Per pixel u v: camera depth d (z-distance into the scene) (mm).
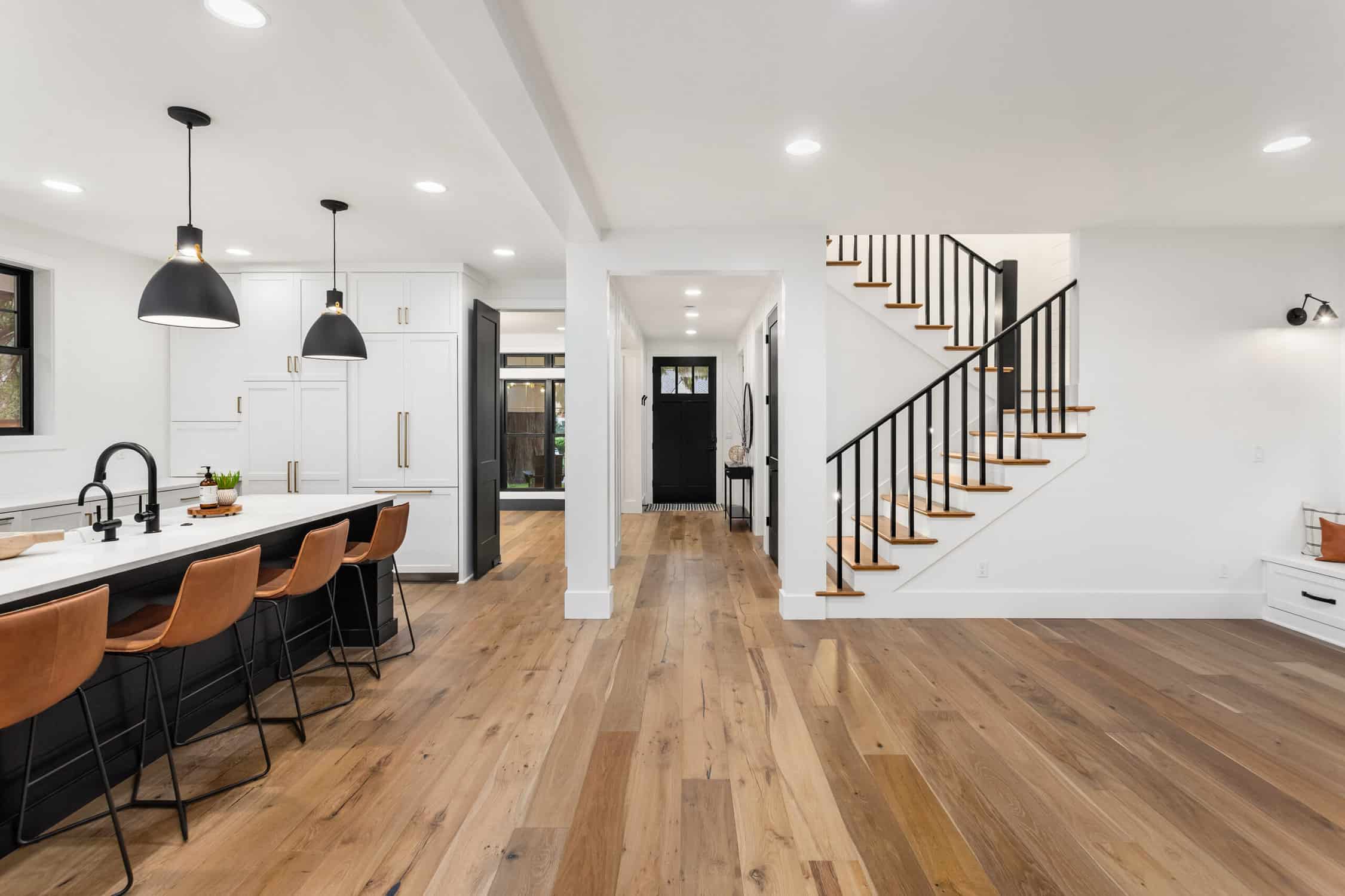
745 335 8102
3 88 2275
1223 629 3838
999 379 4254
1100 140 2771
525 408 9977
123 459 4488
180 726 2494
